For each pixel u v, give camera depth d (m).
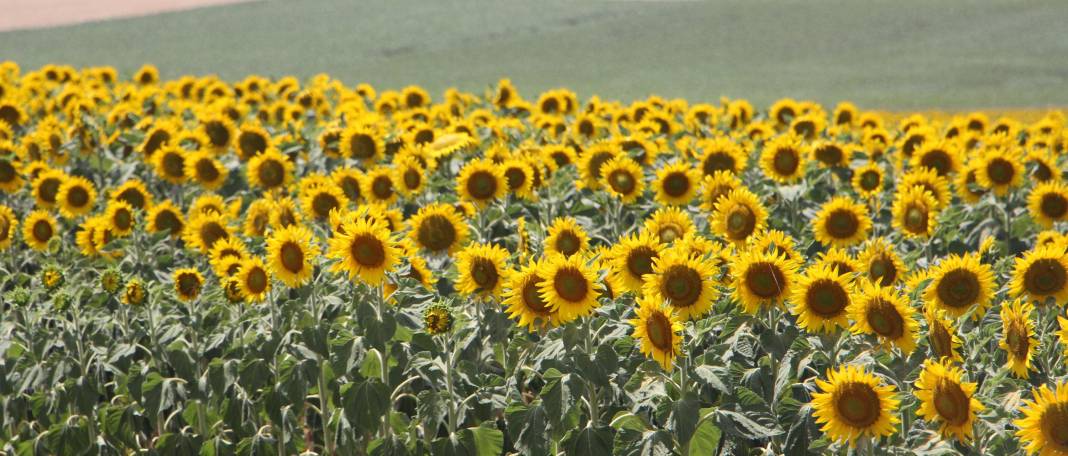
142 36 77.00
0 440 7.33
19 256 9.02
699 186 8.87
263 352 6.31
